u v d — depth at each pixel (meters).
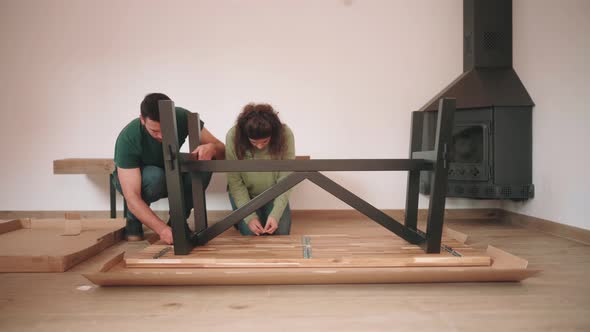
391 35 3.03
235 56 3.03
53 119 3.02
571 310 1.12
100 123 3.03
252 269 1.39
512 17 2.81
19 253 1.60
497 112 2.62
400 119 3.05
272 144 1.83
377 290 1.30
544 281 1.39
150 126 1.61
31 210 3.05
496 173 2.63
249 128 1.65
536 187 2.57
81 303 1.18
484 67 2.81
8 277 1.45
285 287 1.33
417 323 1.04
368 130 3.05
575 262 1.66
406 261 1.42
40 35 3.00
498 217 3.01
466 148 2.81
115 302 1.19
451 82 3.04
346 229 2.46
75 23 3.00
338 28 3.03
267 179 2.09
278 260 1.40
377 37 3.03
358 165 1.46
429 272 1.29
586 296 1.24
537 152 2.57
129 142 1.78
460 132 2.79
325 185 1.49
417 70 3.04
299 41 3.03
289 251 1.55
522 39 2.71
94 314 1.10
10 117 3.03
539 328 1.01
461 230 2.48
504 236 2.27
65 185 3.05
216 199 3.04
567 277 1.44
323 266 1.40
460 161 2.81
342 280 1.33
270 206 2.08
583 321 1.05
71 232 2.05
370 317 1.08
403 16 3.03
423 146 2.83
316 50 3.04
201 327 1.02
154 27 3.01
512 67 2.82
